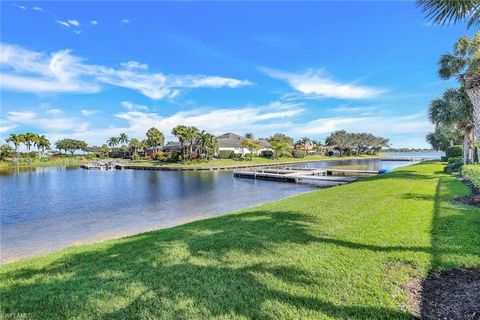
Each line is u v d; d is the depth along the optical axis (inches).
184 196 827.4
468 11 193.2
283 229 274.8
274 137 4175.7
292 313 132.6
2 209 665.0
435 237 232.5
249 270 180.9
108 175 1643.7
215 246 232.2
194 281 167.5
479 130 246.1
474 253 194.4
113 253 231.3
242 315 132.4
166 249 230.5
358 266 181.6
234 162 2374.5
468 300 138.9
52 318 136.2
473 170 470.3
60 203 740.0
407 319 126.1
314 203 419.2
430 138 1984.5
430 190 496.1
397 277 165.8
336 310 134.2
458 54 719.1
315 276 169.2
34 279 182.7
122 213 608.1
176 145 3038.9
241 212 391.2
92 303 146.9
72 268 199.8
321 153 3976.4
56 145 4092.0
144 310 138.6
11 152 2928.2
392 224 277.4
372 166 2138.3
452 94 796.6
